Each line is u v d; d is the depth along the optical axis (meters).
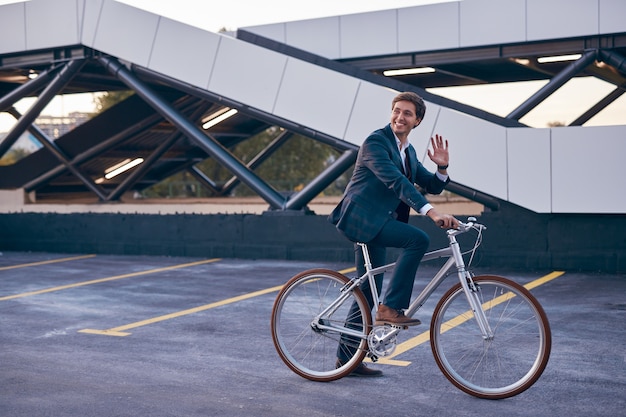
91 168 20.38
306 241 12.41
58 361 5.62
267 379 5.07
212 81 12.95
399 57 16.64
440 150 4.84
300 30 17.67
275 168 47.00
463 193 11.19
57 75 14.79
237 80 12.73
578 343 6.14
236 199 19.42
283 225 12.55
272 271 11.14
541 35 14.71
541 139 10.57
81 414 4.32
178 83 13.31
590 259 10.59
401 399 4.57
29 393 4.75
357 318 4.92
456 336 6.06
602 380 4.99
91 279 10.41
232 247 12.94
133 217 13.71
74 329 6.88
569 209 10.48
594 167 10.31
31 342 6.32
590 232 10.57
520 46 15.26
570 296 8.55
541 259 10.83
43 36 14.59
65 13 14.28
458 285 4.59
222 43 12.87
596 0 14.11
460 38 15.62
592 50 14.44
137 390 4.81
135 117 17.70
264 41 13.19
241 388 4.85
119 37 13.77
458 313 4.95
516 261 10.98
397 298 4.62
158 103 13.60
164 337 6.49
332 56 17.19
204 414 4.30
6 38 15.06
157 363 5.54
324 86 12.05
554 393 4.69
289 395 4.68
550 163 10.54
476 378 4.96
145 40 13.55
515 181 10.75
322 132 12.08
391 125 4.75
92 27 14.02
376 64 16.98
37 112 15.46
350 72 12.62
